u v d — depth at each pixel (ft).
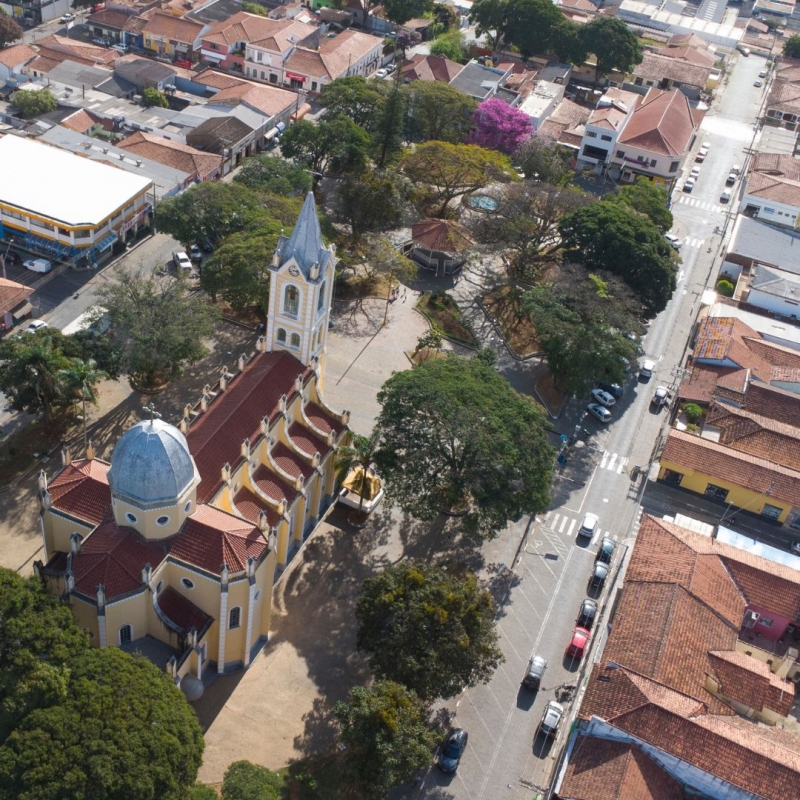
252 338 477.77
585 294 467.52
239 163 629.10
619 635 327.47
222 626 296.10
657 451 449.89
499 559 376.89
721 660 318.86
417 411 362.53
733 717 304.71
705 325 519.19
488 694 325.21
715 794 281.74
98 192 509.76
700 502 424.87
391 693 277.03
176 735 252.83
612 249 500.74
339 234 564.30
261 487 336.08
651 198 589.32
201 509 301.22
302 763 293.64
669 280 505.66
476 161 583.58
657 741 283.79
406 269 506.89
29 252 506.89
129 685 256.11
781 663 343.05
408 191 581.53
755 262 593.83
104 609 272.31
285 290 341.82
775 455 436.76
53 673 247.91
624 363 453.17
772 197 651.25
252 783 259.60
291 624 335.88
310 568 358.43
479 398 369.30
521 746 310.24
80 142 576.20
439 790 293.84
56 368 379.96
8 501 367.25
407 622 294.05
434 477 357.41
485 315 526.98
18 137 541.75
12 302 447.01
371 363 473.67
